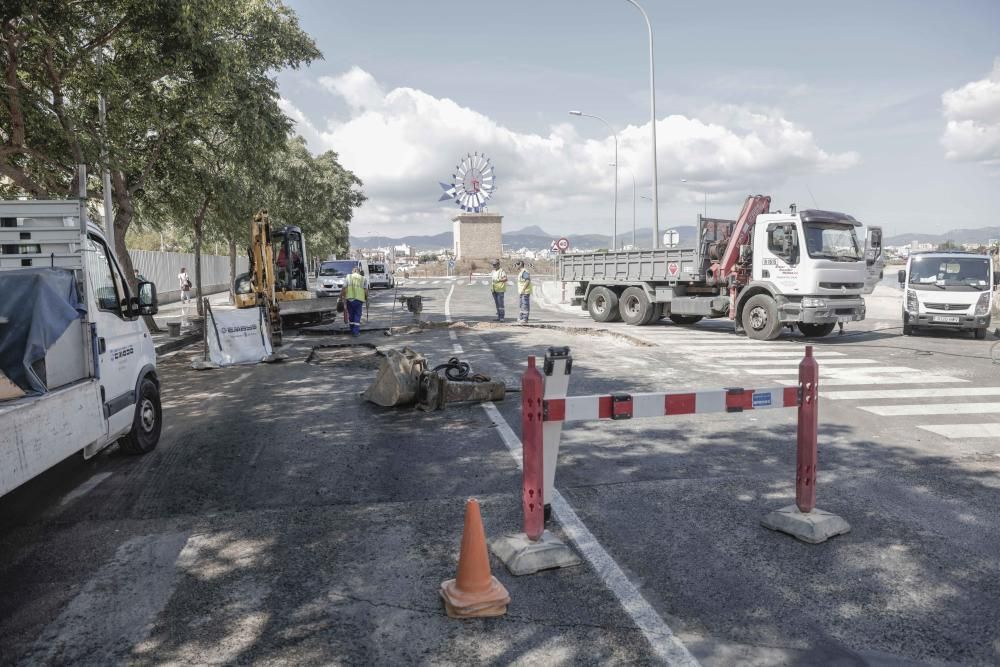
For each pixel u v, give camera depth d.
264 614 3.67
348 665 3.19
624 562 4.25
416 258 104.88
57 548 4.57
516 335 17.59
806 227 15.54
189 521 5.03
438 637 3.42
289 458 6.65
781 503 5.29
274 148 19.86
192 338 18.77
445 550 4.46
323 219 44.28
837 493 5.52
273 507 5.30
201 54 13.58
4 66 11.32
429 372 8.88
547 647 3.32
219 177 19.97
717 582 3.98
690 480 5.86
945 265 17.17
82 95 13.73
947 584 3.95
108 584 4.04
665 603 3.74
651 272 19.64
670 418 8.17
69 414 4.80
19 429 4.03
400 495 5.54
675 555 4.35
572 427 7.73
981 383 10.60
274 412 8.84
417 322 20.64
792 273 15.71
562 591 3.88
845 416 8.35
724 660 3.20
